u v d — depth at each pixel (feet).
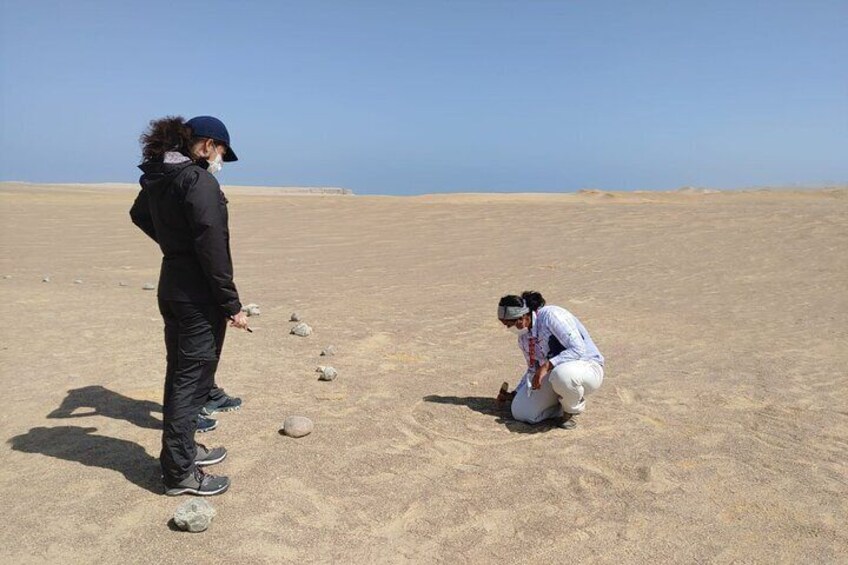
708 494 13.46
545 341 16.70
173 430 12.32
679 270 45.98
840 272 44.27
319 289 38.88
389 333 27.22
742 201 107.65
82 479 13.23
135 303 31.83
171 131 11.96
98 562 10.54
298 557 10.90
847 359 24.22
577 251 55.93
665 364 23.31
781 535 11.94
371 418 17.20
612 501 13.08
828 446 16.11
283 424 16.35
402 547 11.31
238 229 75.92
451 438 16.10
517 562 10.95
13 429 15.72
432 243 63.36
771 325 29.89
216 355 12.75
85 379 19.58
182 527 11.41
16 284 37.27
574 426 16.99
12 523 11.55
